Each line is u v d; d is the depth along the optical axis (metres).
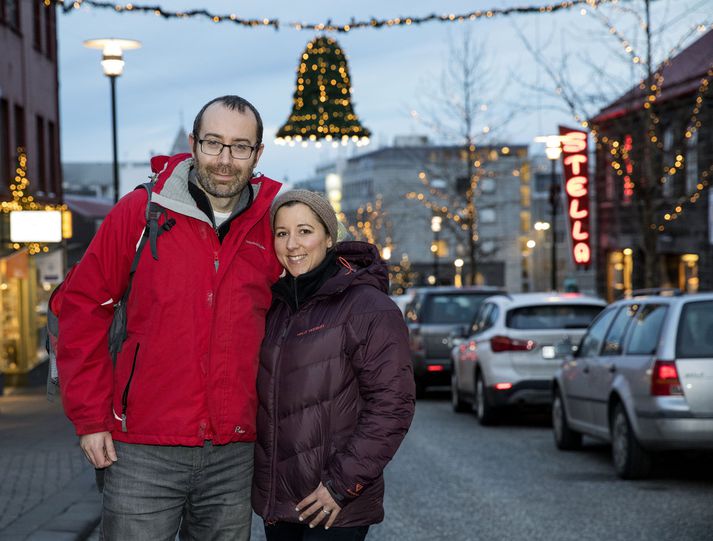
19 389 26.59
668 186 36.06
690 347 10.66
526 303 16.97
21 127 28.45
